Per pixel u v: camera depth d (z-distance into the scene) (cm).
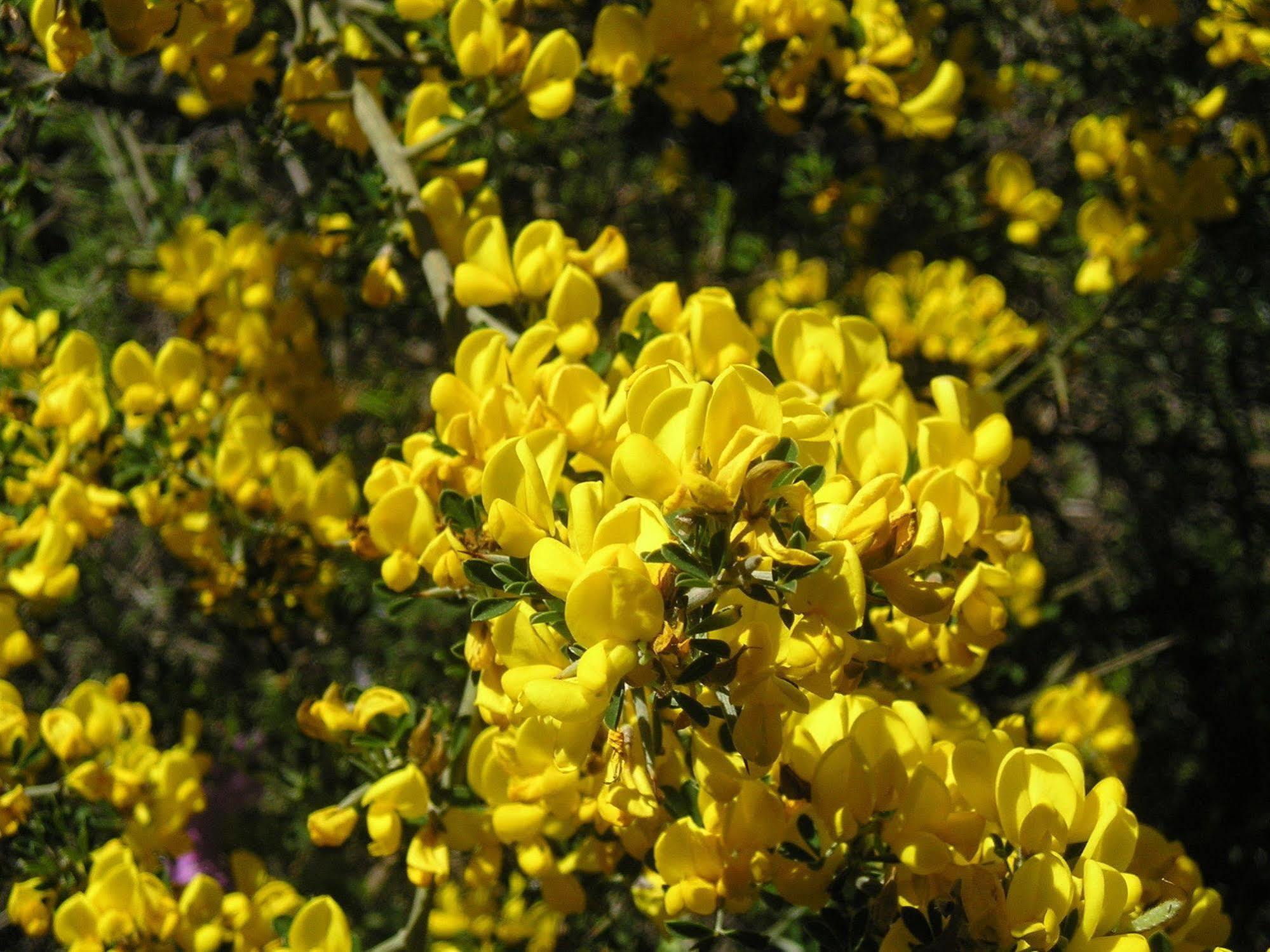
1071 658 56
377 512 36
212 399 47
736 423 32
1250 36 53
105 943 40
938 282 64
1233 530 72
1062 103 67
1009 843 34
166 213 61
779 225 79
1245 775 63
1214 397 70
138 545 70
